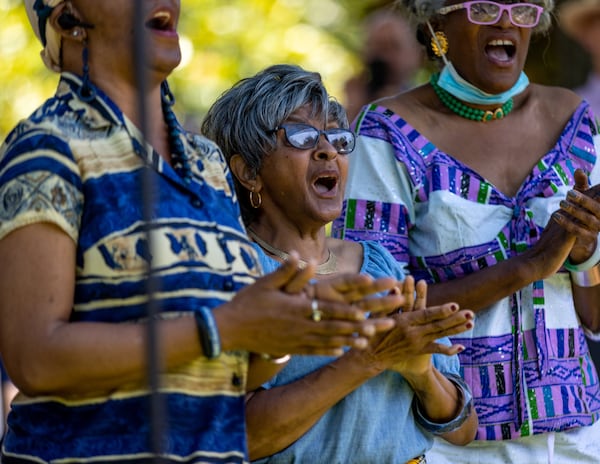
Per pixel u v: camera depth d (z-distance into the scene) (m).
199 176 7.28
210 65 18.84
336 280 6.50
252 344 6.62
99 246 6.68
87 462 6.71
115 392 6.75
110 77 7.07
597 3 17.00
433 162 10.59
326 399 7.96
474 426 9.49
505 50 10.66
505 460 10.44
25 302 6.54
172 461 6.73
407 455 8.68
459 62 10.70
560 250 9.90
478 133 10.83
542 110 11.12
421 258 10.52
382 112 10.83
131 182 6.80
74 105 6.91
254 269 7.35
